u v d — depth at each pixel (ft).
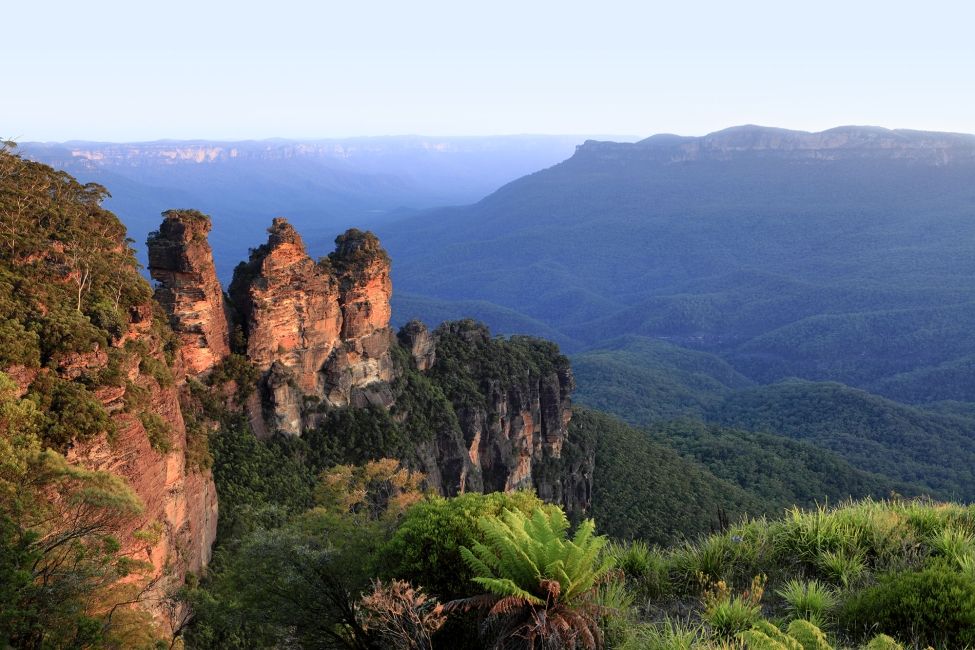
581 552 49.26
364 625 58.90
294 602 67.51
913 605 46.96
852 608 49.96
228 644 111.45
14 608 51.44
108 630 58.34
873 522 60.54
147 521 96.73
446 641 54.90
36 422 90.84
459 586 57.62
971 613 44.57
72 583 57.06
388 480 174.40
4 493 63.98
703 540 66.33
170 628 96.43
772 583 58.08
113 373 104.94
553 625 45.91
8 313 101.40
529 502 65.57
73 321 105.19
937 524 60.59
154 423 114.32
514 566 49.49
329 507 146.30
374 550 70.13
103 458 98.22
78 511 66.49
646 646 48.70
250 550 71.82
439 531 60.59
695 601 58.34
